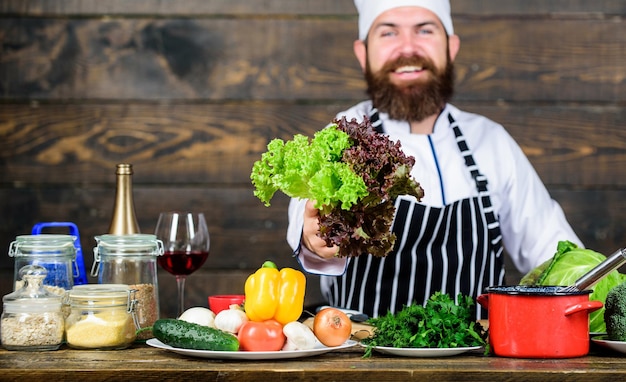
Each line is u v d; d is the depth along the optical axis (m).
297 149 1.56
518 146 2.84
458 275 2.58
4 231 3.09
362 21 2.85
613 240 3.09
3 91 3.10
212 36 3.11
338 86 3.11
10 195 3.09
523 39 3.10
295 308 1.61
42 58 3.11
